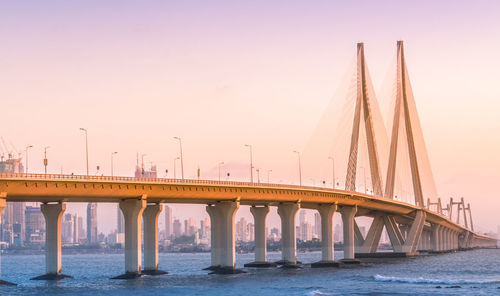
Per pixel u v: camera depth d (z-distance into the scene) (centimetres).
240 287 11806
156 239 14175
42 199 12006
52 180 10894
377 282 12900
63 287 11731
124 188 12138
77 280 13038
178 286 11912
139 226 13000
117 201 13250
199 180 13438
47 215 12425
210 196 13950
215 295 10619
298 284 12450
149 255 14125
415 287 11906
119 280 12900
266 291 11181
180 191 13162
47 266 12656
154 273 14000
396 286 12075
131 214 12825
